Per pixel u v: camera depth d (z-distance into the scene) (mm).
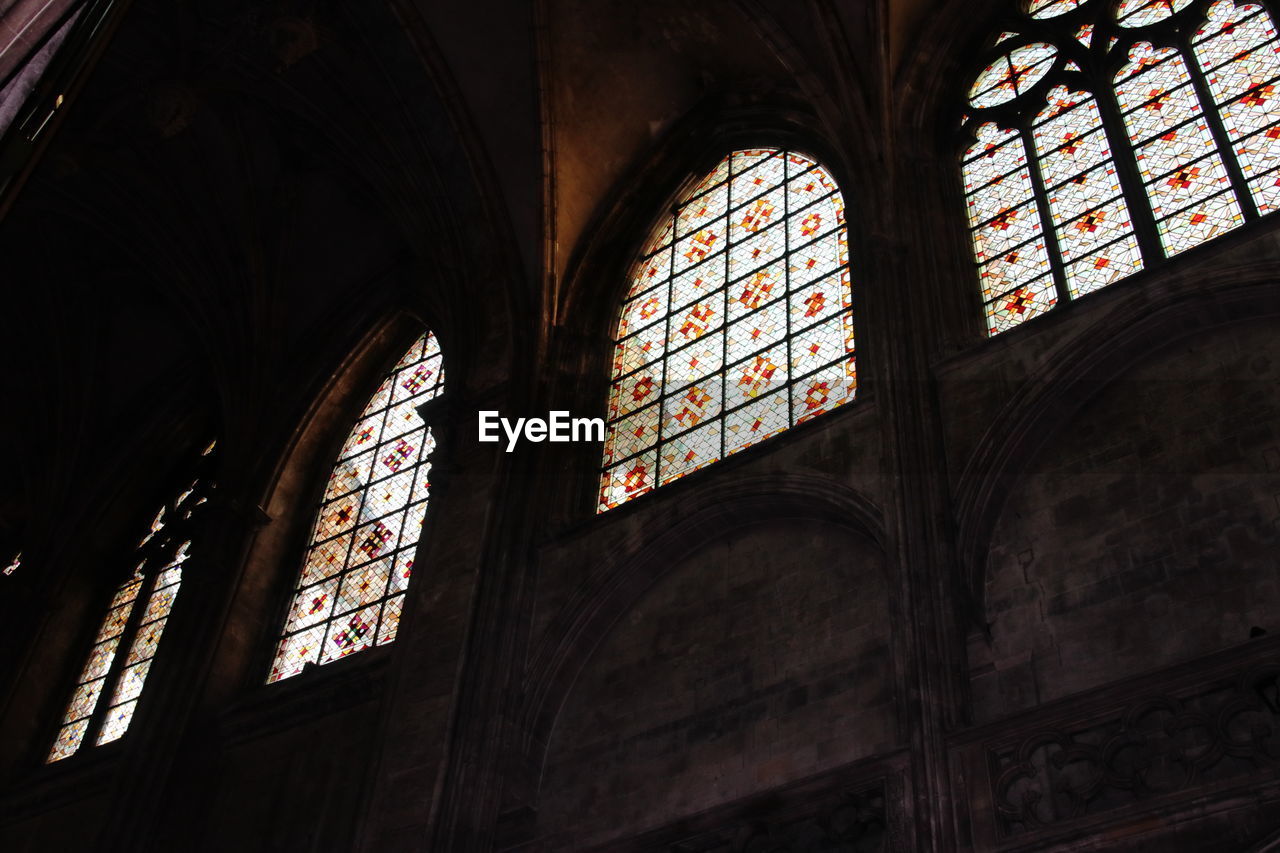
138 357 29609
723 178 24641
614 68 25031
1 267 28750
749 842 15055
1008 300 18578
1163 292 16281
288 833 20031
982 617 15453
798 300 21266
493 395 22547
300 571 24922
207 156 26766
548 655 18797
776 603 17562
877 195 20375
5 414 29234
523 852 17125
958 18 22172
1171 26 19656
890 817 14086
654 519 19250
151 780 21531
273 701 22156
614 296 24078
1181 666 13312
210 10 24156
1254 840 11992
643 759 17188
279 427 26609
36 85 10367
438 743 18172
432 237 25125
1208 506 14766
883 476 17016
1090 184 18953
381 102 24984
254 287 27312
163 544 27562
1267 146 17500
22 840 22938
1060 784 13406
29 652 26172
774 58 24531
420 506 24312
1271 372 15273
